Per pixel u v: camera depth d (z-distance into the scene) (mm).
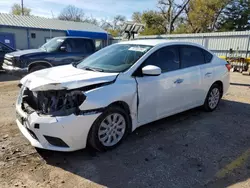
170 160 3180
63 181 2674
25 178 2699
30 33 24125
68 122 2854
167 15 37188
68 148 2975
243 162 3170
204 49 5043
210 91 5152
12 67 7691
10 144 3461
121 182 2689
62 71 3623
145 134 3994
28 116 2992
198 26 34406
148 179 2756
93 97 3020
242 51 16609
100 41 27938
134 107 3533
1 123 4270
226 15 34312
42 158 3127
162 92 3924
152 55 3883
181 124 4516
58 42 8203
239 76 12094
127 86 3396
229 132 4188
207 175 2861
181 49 4434
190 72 4453
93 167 2961
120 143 3518
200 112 5293
